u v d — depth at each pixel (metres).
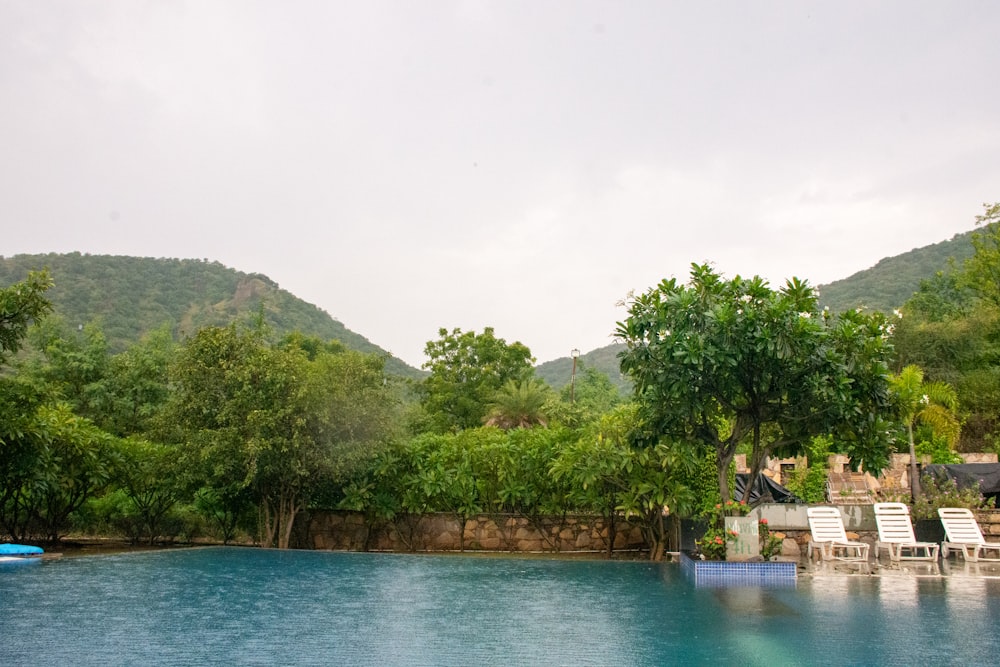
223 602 9.00
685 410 12.72
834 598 9.81
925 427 23.22
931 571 12.73
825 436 13.45
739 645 6.89
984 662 6.30
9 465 13.62
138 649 6.45
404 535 18.88
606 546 18.30
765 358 12.09
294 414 16.61
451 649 6.65
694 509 15.91
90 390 29.39
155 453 17.34
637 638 7.20
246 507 19.06
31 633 7.03
